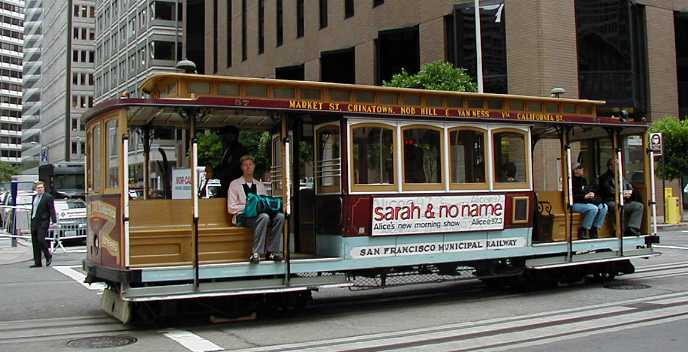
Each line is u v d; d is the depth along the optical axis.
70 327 8.81
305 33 39.19
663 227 24.41
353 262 9.38
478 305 10.29
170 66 63.72
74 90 93.75
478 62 20.94
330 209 9.59
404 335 8.11
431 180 10.05
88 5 95.19
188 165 9.80
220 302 8.89
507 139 10.87
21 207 23.55
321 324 8.86
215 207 8.98
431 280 10.73
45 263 16.88
